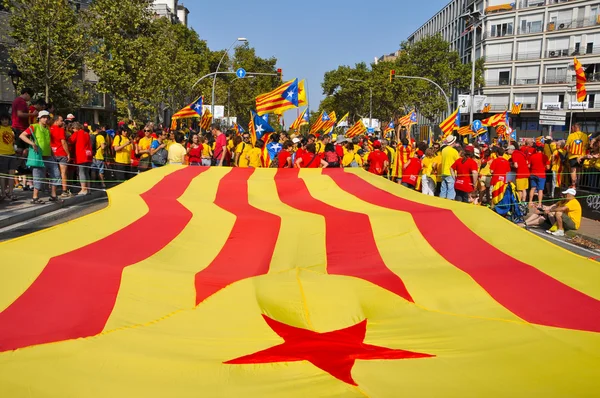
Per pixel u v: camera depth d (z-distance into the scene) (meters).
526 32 59.16
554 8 56.62
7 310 3.69
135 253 4.72
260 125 14.20
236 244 5.17
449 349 3.21
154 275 4.24
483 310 3.91
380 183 7.33
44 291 3.96
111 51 30.45
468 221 5.62
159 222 5.54
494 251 4.98
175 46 42.19
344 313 3.82
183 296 4.02
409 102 61.06
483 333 3.48
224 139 14.84
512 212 12.38
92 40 29.47
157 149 14.84
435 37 62.66
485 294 4.13
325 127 22.28
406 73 61.12
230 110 64.75
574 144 16.23
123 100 32.91
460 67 62.38
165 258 4.72
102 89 31.08
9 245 4.55
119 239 5.00
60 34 26.50
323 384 2.69
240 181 7.16
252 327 3.53
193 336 3.40
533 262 4.74
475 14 33.12
